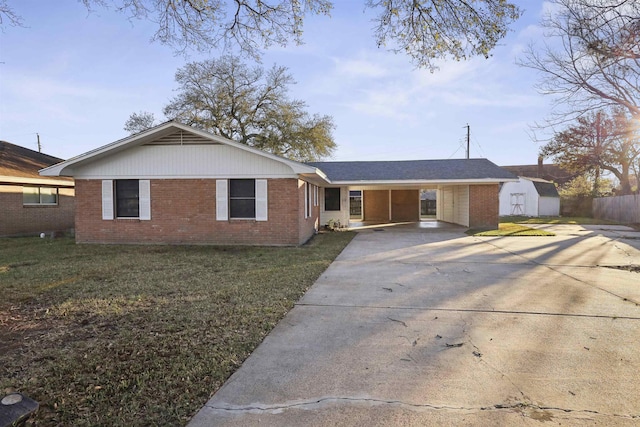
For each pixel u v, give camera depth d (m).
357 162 20.97
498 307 5.05
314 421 2.48
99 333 4.13
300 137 25.41
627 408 2.59
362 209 24.23
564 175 39.28
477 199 17.94
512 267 8.02
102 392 2.87
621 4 6.22
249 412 2.60
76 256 9.58
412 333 4.09
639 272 7.48
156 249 10.84
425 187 21.83
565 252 10.27
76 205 12.23
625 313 4.76
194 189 11.90
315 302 5.34
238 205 11.93
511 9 5.11
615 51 6.89
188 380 3.05
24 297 5.62
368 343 3.82
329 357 3.49
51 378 3.09
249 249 10.84
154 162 11.95
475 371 3.18
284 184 11.66
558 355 3.49
